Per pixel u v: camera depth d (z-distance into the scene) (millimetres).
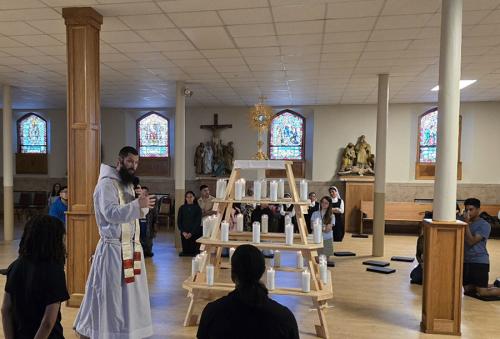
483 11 4422
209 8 4434
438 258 3910
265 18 4723
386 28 5020
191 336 3777
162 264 6590
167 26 4992
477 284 5062
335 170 11148
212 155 11625
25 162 12406
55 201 5648
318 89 8953
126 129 12078
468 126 10523
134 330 3213
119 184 3281
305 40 5520
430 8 4391
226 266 5266
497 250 8195
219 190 4148
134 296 3250
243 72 7387
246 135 11648
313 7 4395
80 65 4430
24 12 4523
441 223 3863
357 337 3824
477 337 3859
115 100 10633
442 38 3842
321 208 6711
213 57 6387
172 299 4836
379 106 7418
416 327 4078
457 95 3812
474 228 5094
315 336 3820
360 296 5039
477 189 10453
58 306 1904
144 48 5914
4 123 8547
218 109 11727
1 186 12453
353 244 8688
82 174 4426
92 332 3170
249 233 4414
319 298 3668
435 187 3967
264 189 4188
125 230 3238
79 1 4238
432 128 10781
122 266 3201
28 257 1931
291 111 11539
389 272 6148
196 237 7215
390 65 6789
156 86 8711
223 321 1508
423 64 6676
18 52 6121
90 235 4398
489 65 6660
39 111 12273
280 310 1537
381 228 7430
